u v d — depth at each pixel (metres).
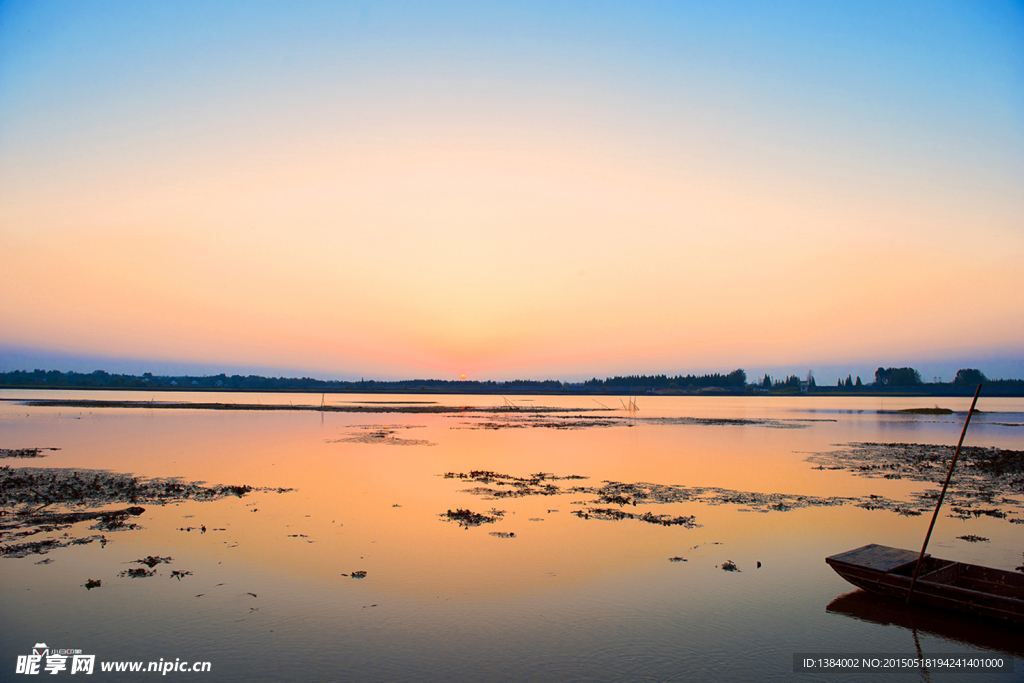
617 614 14.03
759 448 48.69
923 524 22.72
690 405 163.62
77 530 20.20
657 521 22.58
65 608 13.88
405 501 25.53
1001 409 144.88
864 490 29.77
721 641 12.74
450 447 46.94
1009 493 29.34
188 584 15.42
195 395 195.00
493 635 12.84
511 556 18.06
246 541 19.16
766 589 15.71
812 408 144.12
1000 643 12.82
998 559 18.41
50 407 98.12
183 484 28.83
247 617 13.52
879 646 12.62
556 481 31.30
